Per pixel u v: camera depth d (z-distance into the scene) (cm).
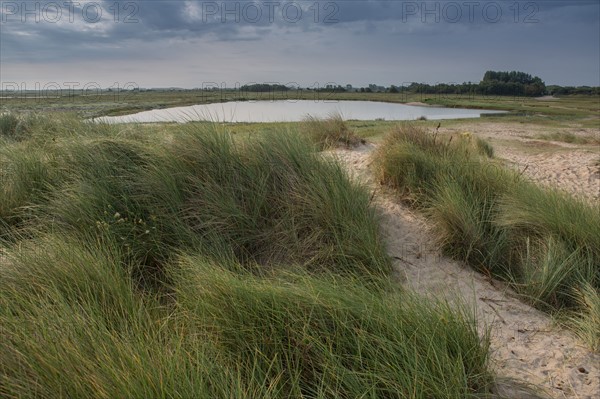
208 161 416
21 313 204
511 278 353
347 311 233
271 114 1062
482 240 390
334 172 441
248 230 369
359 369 207
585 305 310
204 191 386
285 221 376
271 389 193
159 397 160
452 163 527
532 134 2125
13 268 256
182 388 166
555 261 352
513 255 385
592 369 244
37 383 165
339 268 336
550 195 438
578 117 4012
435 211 420
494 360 245
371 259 343
